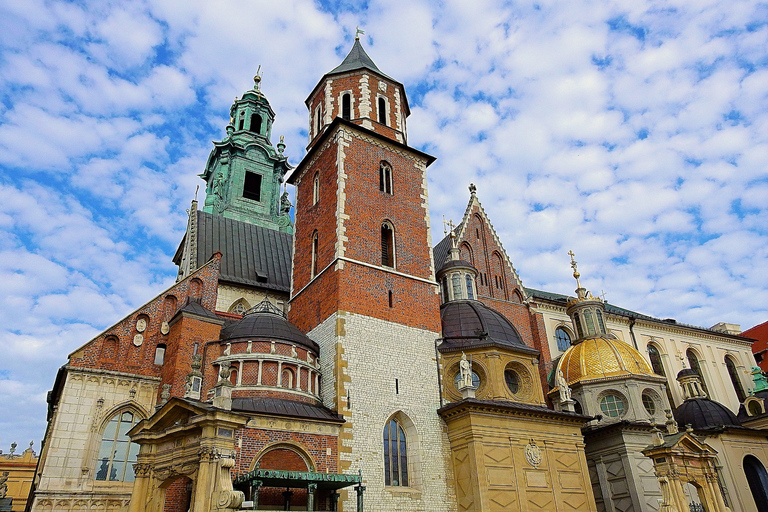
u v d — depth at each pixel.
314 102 48.03
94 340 32.78
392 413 32.62
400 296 37.16
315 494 27.31
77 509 28.91
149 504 23.17
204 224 50.75
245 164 80.44
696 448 34.91
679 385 56.16
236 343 31.75
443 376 35.97
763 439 47.38
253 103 86.44
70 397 30.92
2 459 76.06
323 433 29.39
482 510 30.05
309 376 32.00
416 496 30.94
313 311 37.31
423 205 42.47
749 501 43.28
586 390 43.38
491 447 32.12
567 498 33.41
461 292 43.59
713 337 62.28
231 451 21.31
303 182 45.16
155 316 35.78
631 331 56.94
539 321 48.69
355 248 36.88
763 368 68.38
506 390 35.28
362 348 33.69
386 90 46.09
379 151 42.00
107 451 31.00
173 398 22.92
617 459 39.69
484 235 51.41
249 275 47.22
